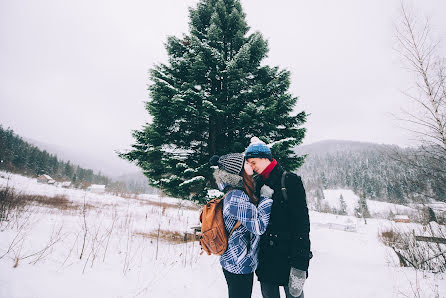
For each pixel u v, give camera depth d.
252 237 1.53
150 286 2.74
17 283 2.16
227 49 7.93
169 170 6.10
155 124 6.60
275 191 1.59
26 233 3.87
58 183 47.28
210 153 7.05
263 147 1.69
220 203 1.58
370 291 3.21
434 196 5.37
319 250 7.23
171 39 7.35
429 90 5.51
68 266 2.85
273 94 7.00
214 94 7.15
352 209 91.81
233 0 8.27
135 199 23.36
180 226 8.12
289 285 1.43
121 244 4.57
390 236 9.66
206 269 3.64
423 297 2.96
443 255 4.88
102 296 2.32
